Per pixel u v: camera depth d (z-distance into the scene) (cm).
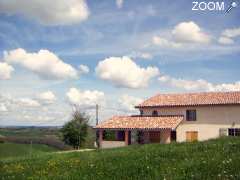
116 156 1995
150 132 4894
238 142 2028
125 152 2225
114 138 5231
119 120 5122
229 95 4753
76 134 5950
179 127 4812
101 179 1350
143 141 4925
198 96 4988
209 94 4972
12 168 1928
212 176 1178
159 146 2478
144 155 1869
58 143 6012
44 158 2427
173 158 1664
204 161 1435
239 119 4462
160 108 5034
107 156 2062
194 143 2423
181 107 4850
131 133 5016
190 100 4881
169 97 5216
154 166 1484
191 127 4741
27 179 1526
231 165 1281
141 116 5138
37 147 5731
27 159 2462
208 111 4653
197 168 1330
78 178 1416
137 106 5159
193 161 1489
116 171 1462
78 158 2161
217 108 4603
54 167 1809
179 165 1430
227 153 1628
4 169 1925
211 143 2231
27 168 1884
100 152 2520
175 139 4841
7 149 5203
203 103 4644
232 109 4519
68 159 2147
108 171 1487
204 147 1962
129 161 1708
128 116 5244
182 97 5088
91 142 6069
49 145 5969
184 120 4806
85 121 6062
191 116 4784
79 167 1705
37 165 1984
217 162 1390
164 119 4822
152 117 4988
